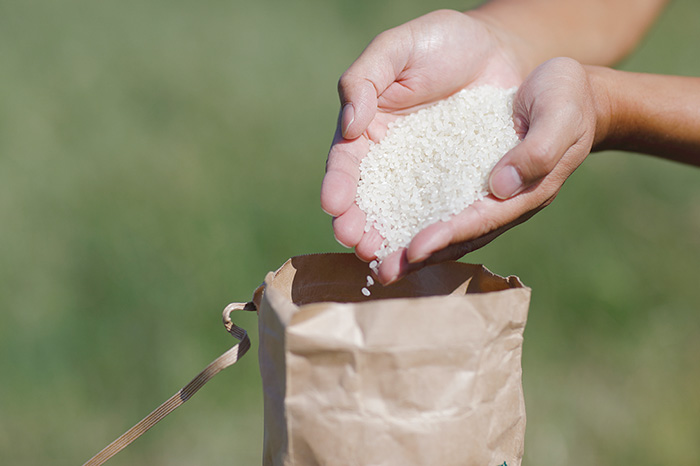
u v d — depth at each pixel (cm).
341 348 101
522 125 160
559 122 135
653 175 430
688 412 258
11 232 338
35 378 269
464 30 181
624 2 232
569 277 321
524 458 245
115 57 589
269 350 109
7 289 305
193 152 430
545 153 131
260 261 326
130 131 455
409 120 175
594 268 326
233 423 257
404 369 102
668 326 297
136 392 267
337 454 103
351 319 102
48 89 518
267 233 342
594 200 391
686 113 174
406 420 103
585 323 299
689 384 269
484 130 159
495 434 112
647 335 292
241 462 243
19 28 648
